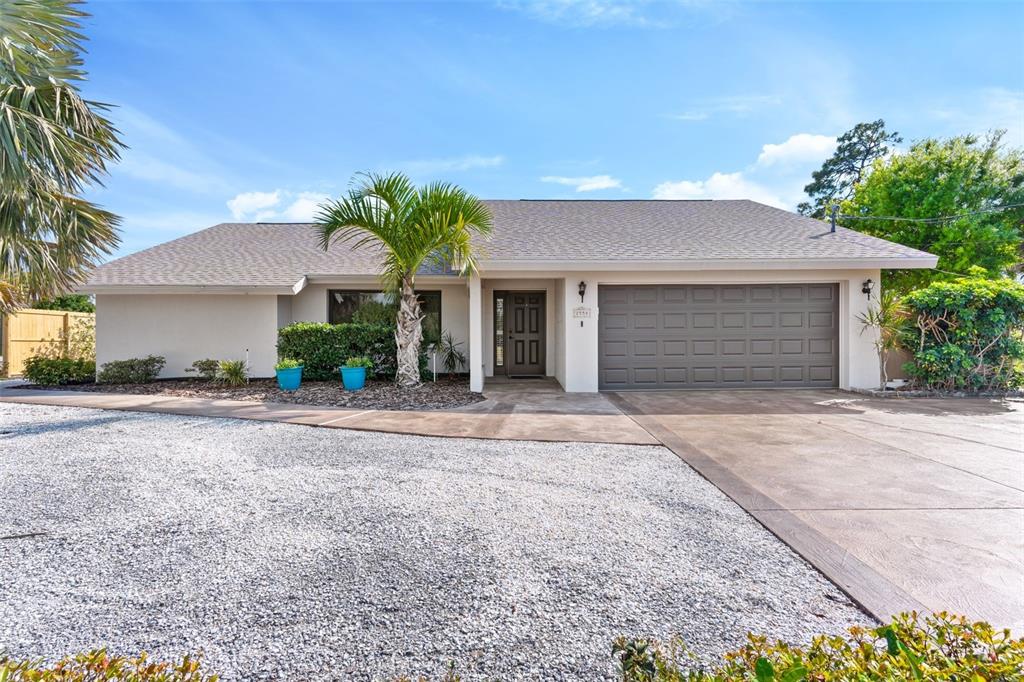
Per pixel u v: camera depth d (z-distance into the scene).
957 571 3.05
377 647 2.34
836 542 3.46
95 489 4.56
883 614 2.59
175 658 2.25
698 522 3.84
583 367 10.81
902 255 10.16
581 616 2.59
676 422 7.59
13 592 2.83
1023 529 3.67
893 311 10.25
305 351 11.82
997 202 19.28
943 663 1.50
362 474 5.04
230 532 3.64
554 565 3.14
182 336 12.68
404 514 3.99
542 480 4.88
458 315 13.72
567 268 10.23
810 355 11.11
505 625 2.51
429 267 12.23
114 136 7.21
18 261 7.68
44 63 6.58
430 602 2.72
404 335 10.38
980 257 18.78
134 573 3.04
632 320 11.09
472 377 10.39
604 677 2.12
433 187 9.22
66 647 2.34
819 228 12.43
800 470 5.16
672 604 2.70
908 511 4.03
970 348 10.06
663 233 12.12
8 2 6.20
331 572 3.05
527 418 7.87
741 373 11.12
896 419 7.77
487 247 11.10
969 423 7.46
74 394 10.28
